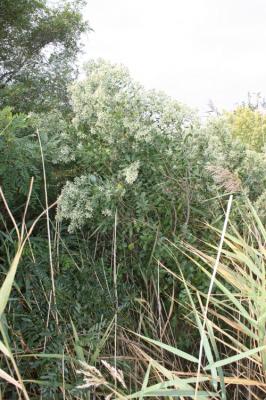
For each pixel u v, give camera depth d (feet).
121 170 10.68
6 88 38.65
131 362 8.71
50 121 13.09
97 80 12.00
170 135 11.20
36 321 8.51
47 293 8.96
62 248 10.64
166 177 10.91
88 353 8.22
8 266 9.75
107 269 10.33
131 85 11.57
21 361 8.34
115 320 8.54
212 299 8.43
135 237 10.77
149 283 10.57
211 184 11.04
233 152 12.49
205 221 10.95
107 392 8.08
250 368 8.32
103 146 11.57
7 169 10.69
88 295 9.20
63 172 11.84
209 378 6.79
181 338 9.43
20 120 11.02
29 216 11.68
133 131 10.96
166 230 10.64
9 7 45.21
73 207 10.62
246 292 8.35
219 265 8.89
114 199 10.43
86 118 11.79
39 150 11.46
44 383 7.36
